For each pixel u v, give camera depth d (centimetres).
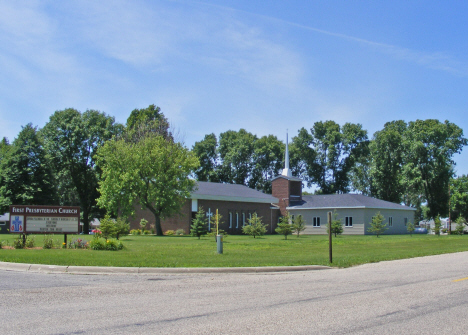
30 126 5556
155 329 725
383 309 884
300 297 1016
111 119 6356
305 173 8850
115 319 796
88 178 6166
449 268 1614
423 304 935
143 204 4688
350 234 5706
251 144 8662
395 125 8344
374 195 8238
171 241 3231
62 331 712
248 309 883
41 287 1148
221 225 5441
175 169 4681
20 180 5334
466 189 7869
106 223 3175
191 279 1316
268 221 6059
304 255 1962
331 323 767
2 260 1614
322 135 8538
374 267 1652
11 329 724
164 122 6512
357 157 8356
